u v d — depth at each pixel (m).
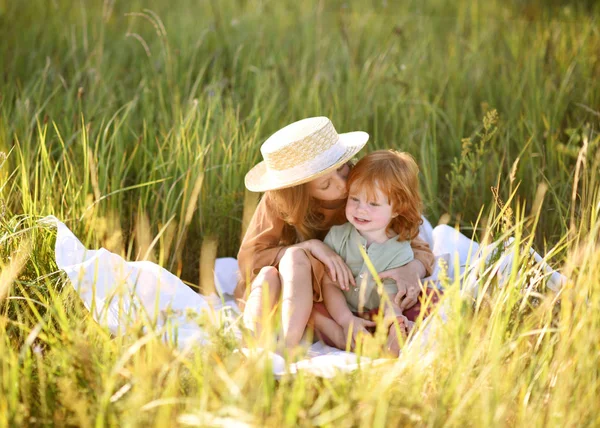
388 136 4.34
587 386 1.96
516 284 2.29
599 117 4.11
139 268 2.68
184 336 2.38
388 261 2.75
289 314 2.51
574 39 4.95
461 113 4.36
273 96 4.41
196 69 5.07
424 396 1.98
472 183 3.56
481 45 5.42
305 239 2.96
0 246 2.66
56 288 2.64
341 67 5.07
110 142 3.55
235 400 1.79
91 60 4.92
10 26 5.49
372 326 2.62
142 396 1.82
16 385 1.91
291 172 2.72
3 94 4.23
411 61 5.05
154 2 6.43
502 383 1.97
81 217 3.01
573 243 2.87
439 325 2.09
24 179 2.98
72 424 1.86
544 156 3.73
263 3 6.49
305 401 1.94
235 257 3.57
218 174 3.69
